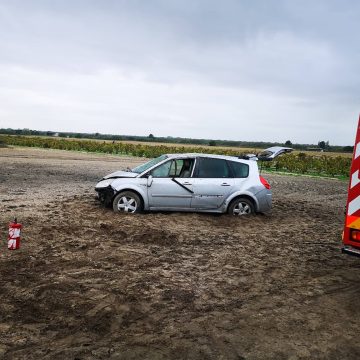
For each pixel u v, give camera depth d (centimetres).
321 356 368
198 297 500
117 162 3192
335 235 902
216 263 649
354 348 386
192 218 987
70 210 1005
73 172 2173
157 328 411
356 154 513
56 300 469
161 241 768
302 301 501
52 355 350
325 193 1784
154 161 1118
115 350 363
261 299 502
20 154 3784
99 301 472
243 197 1045
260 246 774
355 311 475
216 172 1038
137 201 1002
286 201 1447
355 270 641
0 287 500
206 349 371
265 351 372
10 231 652
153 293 505
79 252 668
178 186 1005
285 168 3388
